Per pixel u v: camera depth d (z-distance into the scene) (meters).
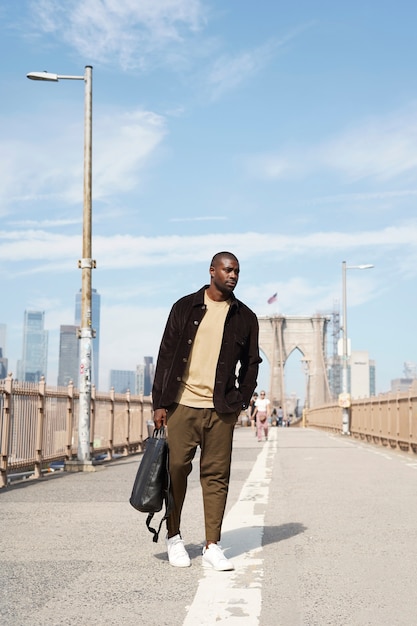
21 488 10.92
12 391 11.51
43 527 7.14
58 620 4.07
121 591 4.69
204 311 5.43
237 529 7.00
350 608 4.31
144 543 6.30
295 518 7.68
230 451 5.49
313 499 9.26
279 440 28.91
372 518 7.66
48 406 13.44
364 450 21.09
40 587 4.79
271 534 6.73
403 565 5.44
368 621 4.06
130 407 20.41
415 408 19.88
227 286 5.40
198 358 5.41
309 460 16.59
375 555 5.79
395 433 22.56
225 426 5.42
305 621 4.05
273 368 112.81
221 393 5.37
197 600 4.47
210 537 5.46
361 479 11.89
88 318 14.88
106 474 13.48
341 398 35.88
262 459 16.95
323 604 4.40
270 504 8.79
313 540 6.43
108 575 5.12
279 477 12.28
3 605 4.36
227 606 4.35
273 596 4.57
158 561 5.58
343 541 6.38
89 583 4.89
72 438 15.02
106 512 8.20
